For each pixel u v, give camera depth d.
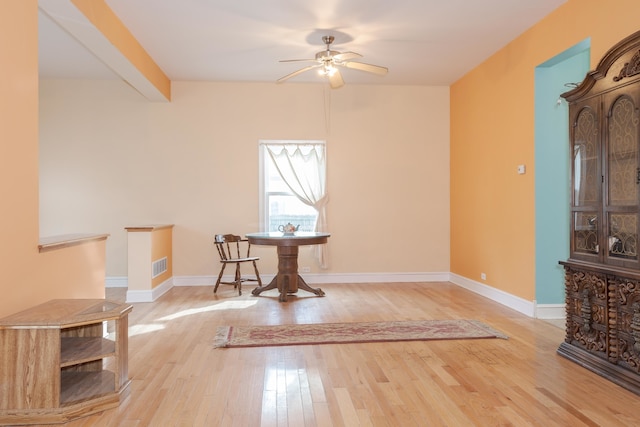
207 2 4.04
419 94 6.88
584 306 3.21
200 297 5.72
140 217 6.54
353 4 4.11
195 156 6.60
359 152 6.81
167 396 2.72
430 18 4.41
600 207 3.09
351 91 6.80
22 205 2.72
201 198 6.61
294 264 5.68
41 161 6.43
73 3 3.32
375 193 6.84
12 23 2.63
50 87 6.43
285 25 4.55
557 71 4.59
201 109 6.60
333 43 5.06
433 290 6.17
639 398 2.67
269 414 2.49
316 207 6.70
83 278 3.59
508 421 2.40
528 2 4.07
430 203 6.89
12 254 2.61
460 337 3.91
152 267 5.53
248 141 6.66
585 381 2.94
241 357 3.43
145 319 4.59
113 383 2.74
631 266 2.79
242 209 6.66
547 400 2.65
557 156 4.60
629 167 2.84
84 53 5.44
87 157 6.48
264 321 4.51
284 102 6.71
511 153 5.04
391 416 2.46
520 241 4.87
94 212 6.49
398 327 4.25
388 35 4.84
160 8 4.14
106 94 6.49
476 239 5.96
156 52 5.32
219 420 2.42
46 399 2.38
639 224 2.73
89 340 2.88
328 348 3.65
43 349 2.37
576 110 3.36
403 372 3.11
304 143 6.71
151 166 6.55
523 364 3.26
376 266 6.85
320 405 2.60
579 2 3.88
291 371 3.14
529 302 4.68
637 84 2.75
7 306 2.55
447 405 2.59
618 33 3.44
